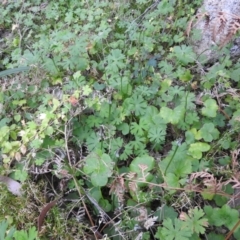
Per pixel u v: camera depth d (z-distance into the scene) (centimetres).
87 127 48
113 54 54
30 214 39
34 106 52
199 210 35
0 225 32
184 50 54
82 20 67
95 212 40
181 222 34
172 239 33
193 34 56
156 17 64
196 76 54
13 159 45
